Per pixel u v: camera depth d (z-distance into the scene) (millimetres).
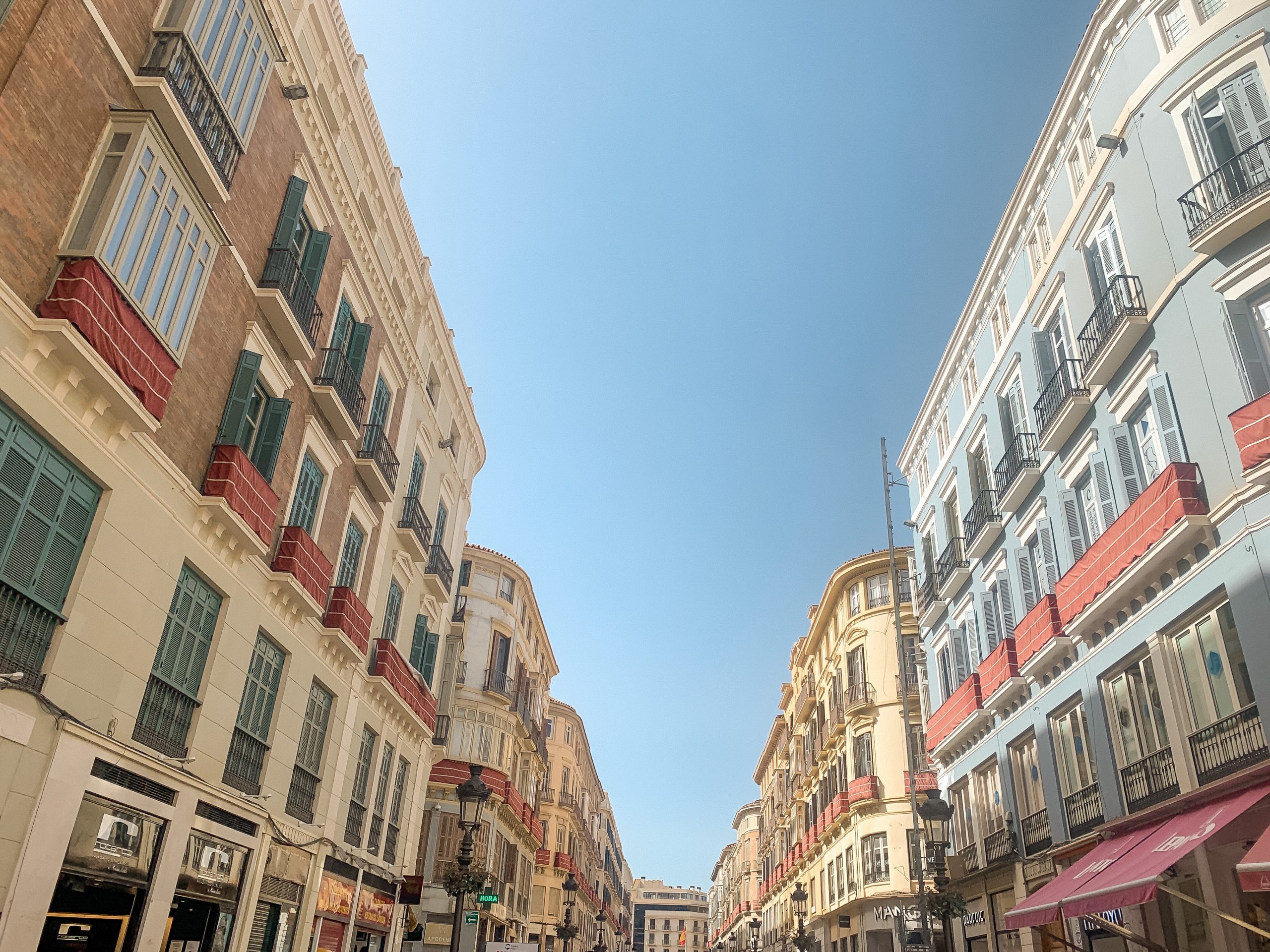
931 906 16703
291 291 14531
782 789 57062
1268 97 13266
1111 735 15648
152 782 10961
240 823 13344
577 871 60344
